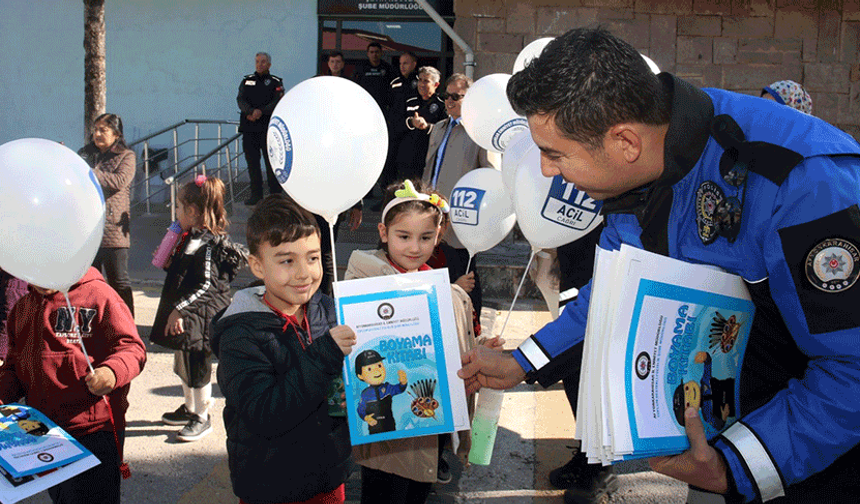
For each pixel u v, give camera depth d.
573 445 4.10
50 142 2.51
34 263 2.35
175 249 4.01
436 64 11.80
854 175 1.40
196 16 12.11
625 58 1.42
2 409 2.31
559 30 9.15
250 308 2.18
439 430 2.25
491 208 3.62
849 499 1.53
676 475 1.55
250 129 9.86
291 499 2.17
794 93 4.04
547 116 1.47
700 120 1.50
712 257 1.54
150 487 3.55
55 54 12.62
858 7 8.91
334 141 2.55
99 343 2.61
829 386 1.40
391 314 2.26
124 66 12.30
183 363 4.04
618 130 1.45
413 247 2.79
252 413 2.00
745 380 1.69
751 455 1.45
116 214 5.84
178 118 12.34
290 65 12.07
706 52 9.11
